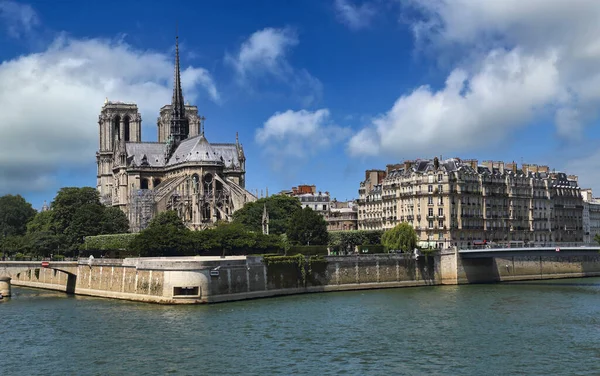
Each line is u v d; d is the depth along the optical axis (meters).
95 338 113.62
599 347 106.31
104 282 175.00
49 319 133.38
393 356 100.50
